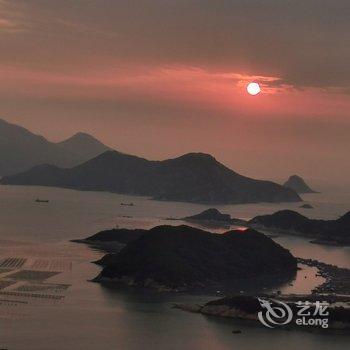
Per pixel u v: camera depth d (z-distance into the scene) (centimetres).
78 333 18638
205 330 19438
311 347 18025
